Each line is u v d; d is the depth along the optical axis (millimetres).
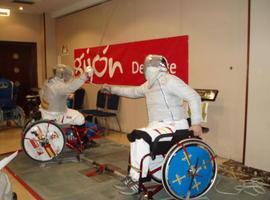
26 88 7211
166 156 2336
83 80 3529
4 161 1797
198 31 3969
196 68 4031
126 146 4492
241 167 3461
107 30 5609
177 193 2412
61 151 3637
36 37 7234
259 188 2906
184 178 2422
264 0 3205
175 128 2564
